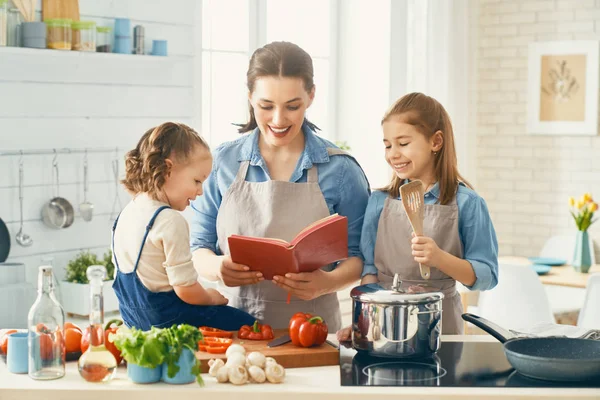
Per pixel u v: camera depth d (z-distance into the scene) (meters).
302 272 2.24
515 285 4.40
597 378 1.85
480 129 6.36
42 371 1.89
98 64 3.84
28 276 3.61
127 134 4.01
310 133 2.48
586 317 4.25
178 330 1.85
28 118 3.58
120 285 2.17
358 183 2.50
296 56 2.26
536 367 1.85
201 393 1.81
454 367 1.98
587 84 5.92
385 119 2.43
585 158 5.98
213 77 4.65
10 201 3.54
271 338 2.13
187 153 2.13
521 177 6.23
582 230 4.97
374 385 1.84
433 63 5.69
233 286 2.29
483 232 2.40
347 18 5.70
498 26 6.23
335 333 2.40
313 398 1.79
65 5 3.60
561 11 5.99
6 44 3.37
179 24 4.21
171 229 2.08
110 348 1.98
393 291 2.06
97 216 3.90
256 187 2.45
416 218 2.21
